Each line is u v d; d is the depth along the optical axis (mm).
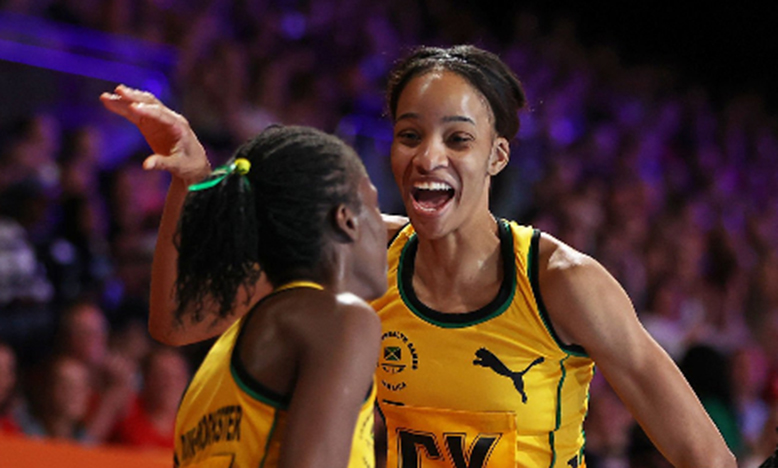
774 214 32688
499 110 6324
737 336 22438
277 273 5203
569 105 29000
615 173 26031
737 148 34219
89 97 18281
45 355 13703
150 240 15414
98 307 14164
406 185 6293
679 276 22281
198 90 18469
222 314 5234
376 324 4945
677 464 6305
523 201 22625
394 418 6641
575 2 35125
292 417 4688
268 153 5082
